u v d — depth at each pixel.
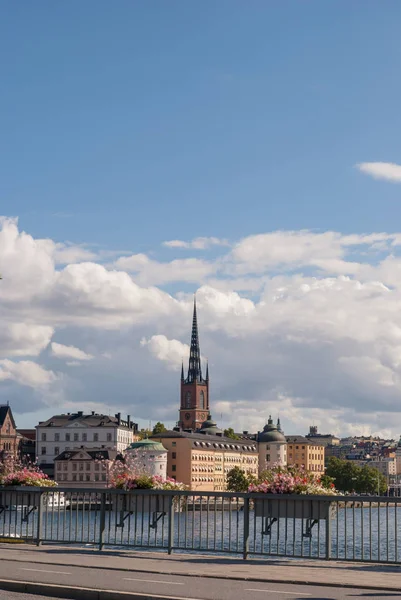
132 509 41.16
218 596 25.20
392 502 35.12
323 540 86.81
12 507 44.53
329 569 33.38
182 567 33.38
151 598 24.88
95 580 28.77
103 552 39.50
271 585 28.31
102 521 41.25
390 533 112.44
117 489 41.38
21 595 26.36
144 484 41.34
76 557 36.75
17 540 43.62
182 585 27.86
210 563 35.66
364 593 26.58
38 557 36.31
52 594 26.70
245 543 37.69
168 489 41.44
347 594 26.25
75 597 26.20
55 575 29.98
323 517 37.06
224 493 38.81
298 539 87.81
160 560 36.16
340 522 140.00
